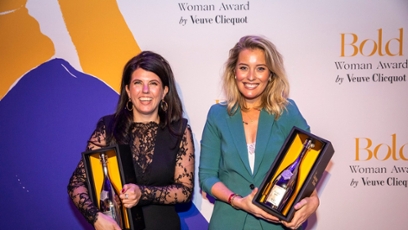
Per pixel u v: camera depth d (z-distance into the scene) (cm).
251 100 186
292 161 177
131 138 191
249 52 178
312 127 243
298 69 241
